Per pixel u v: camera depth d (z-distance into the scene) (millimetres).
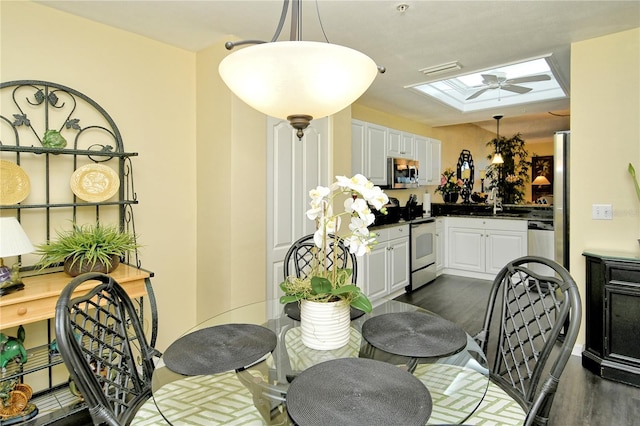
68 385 2211
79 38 2293
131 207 2551
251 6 2158
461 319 3635
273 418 1175
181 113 2795
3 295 1738
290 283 1573
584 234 2795
